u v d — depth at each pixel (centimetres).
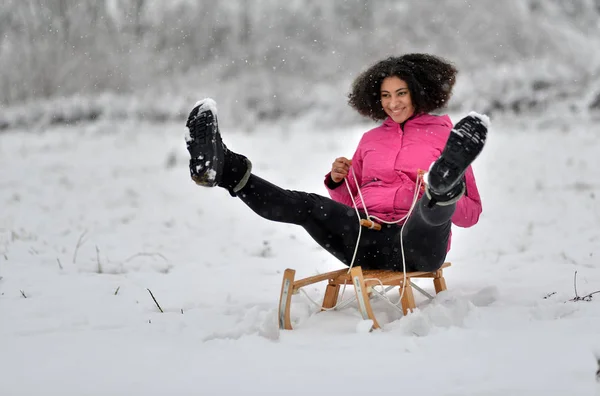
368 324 319
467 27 2842
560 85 2188
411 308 352
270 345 302
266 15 2947
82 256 598
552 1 3039
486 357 270
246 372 266
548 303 372
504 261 544
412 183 378
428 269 365
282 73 2806
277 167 1302
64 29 2650
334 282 374
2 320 371
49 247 639
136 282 490
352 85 427
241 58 2831
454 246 621
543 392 235
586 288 423
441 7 2884
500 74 2275
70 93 2625
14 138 2048
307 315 367
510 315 344
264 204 345
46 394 251
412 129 392
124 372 272
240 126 2244
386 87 391
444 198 318
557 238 624
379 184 387
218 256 605
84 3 2670
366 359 276
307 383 252
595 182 962
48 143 1898
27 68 2605
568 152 1324
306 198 353
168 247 649
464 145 304
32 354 302
